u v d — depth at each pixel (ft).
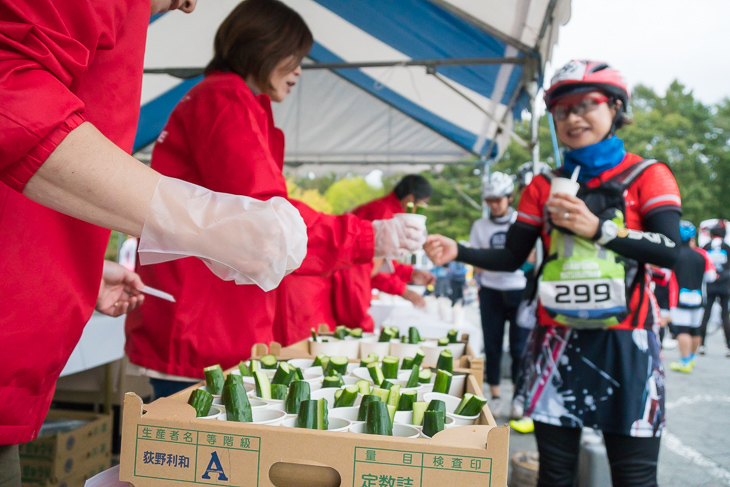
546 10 12.13
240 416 3.48
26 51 2.32
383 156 31.09
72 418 10.08
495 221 19.08
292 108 26.18
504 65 16.60
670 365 27.63
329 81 24.17
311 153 30.68
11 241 2.79
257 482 2.87
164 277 5.87
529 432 15.07
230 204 2.74
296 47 6.02
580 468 9.22
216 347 5.82
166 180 2.65
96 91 3.06
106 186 2.43
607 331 6.14
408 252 5.37
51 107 2.27
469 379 4.70
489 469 2.71
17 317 2.83
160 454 2.96
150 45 18.42
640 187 6.32
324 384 4.50
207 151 5.13
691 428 16.17
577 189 6.06
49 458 8.65
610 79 6.33
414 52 18.19
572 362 6.23
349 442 2.82
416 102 23.65
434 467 2.75
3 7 2.36
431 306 17.21
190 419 2.97
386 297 21.25
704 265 26.20
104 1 2.87
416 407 3.74
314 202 112.27
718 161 148.25
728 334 32.12
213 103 5.22
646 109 163.53
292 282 9.86
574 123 6.49
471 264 7.43
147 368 5.91
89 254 3.17
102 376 11.24
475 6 13.30
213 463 2.91
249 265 2.79
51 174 2.33
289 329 9.77
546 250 6.82
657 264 6.00
